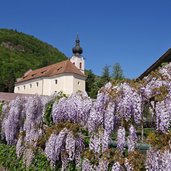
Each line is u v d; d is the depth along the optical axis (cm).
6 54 10819
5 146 1103
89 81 7312
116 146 616
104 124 617
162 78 574
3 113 1175
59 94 870
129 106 584
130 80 621
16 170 984
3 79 8694
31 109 917
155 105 564
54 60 12106
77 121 722
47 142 779
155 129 553
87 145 712
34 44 12912
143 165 548
